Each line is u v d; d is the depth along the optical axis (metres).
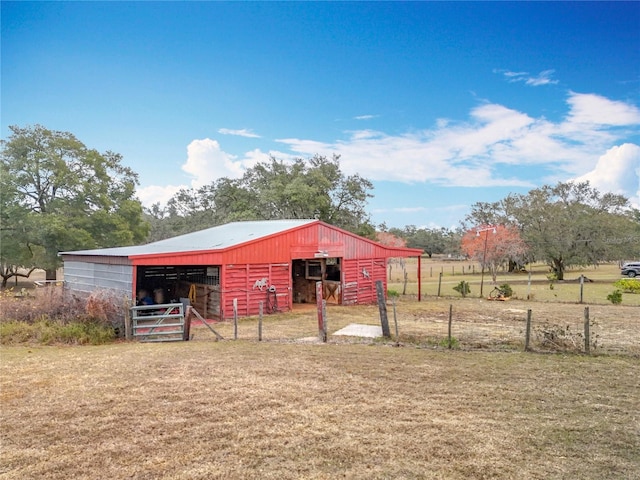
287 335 12.20
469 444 5.17
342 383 7.40
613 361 8.98
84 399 6.59
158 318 11.77
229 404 6.39
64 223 25.92
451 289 28.02
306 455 4.88
